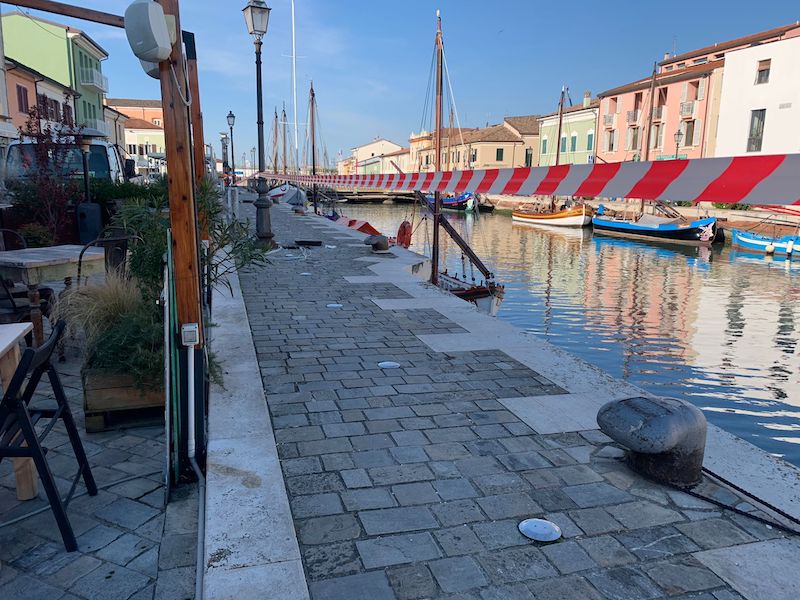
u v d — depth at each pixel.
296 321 6.91
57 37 40.38
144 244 4.70
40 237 8.28
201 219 5.14
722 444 3.79
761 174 2.51
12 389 2.56
